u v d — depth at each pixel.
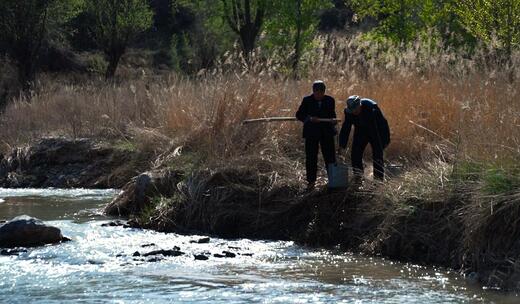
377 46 22.12
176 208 16.84
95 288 11.26
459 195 13.52
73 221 17.47
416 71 19.86
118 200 18.77
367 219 14.62
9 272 12.28
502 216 12.18
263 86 19.52
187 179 17.42
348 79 20.08
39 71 60.25
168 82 24.98
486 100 15.38
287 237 15.58
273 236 15.75
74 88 32.50
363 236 14.47
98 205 20.20
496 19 26.12
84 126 27.98
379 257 13.75
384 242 13.86
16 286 11.41
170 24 72.75
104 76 59.31
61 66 62.19
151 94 25.70
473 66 19.20
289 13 45.12
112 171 25.20
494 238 12.14
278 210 16.02
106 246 14.38
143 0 60.44
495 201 12.27
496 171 12.80
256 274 12.23
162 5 73.69
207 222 16.44
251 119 18.53
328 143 15.88
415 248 13.45
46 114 30.12
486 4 26.28
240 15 48.50
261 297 10.77
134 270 12.45
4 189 24.95
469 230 12.47
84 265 12.78
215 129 18.59
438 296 10.90
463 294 11.03
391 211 14.16
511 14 25.84
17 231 14.40
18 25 54.38
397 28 35.25
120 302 10.50
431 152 15.87
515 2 25.80
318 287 11.38
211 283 11.59
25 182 26.27
